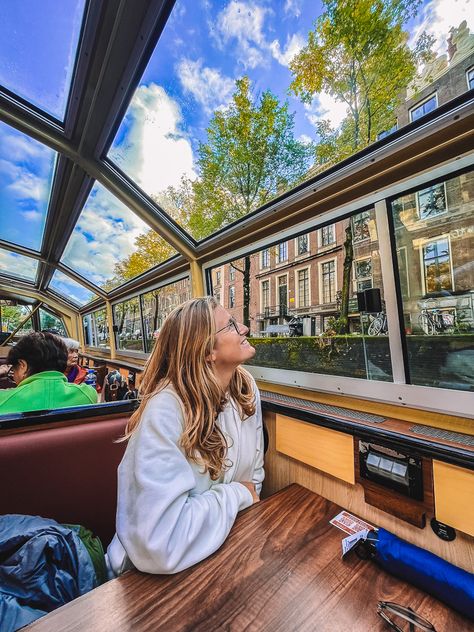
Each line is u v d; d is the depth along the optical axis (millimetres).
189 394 830
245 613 540
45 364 1466
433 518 804
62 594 614
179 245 2189
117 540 851
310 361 1525
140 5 1086
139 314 3771
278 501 924
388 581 618
